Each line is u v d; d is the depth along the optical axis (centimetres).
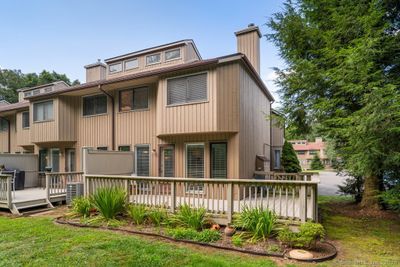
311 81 754
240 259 400
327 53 707
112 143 1134
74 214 671
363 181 859
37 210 796
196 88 888
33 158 1292
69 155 1270
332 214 731
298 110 808
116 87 1120
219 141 895
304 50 823
